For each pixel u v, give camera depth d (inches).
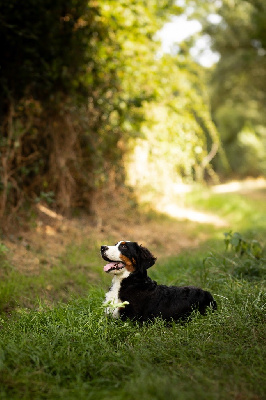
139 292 187.3
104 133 381.1
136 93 379.2
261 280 242.7
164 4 386.3
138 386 126.5
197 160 543.5
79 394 127.3
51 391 130.2
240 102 1168.8
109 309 184.9
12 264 267.7
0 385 131.3
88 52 338.6
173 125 441.1
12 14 286.8
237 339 164.4
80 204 394.6
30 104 321.1
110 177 410.3
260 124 1314.0
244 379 135.7
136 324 180.4
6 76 313.0
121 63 362.0
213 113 1224.8
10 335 169.2
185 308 191.6
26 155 343.9
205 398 123.6
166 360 150.2
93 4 345.7
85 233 354.6
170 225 461.7
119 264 186.7
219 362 147.9
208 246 357.7
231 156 1283.2
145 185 473.7
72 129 352.8
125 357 150.4
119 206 429.4
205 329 174.7
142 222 440.5
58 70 322.0
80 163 375.6
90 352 153.6
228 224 509.0
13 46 305.4
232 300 203.6
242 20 895.1
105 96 366.6
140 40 373.7
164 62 402.6
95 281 265.9
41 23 299.1
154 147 449.4
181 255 330.6
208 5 555.2
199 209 627.2
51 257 292.5
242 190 910.4
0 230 302.2
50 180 361.4
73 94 340.5
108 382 135.4
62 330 163.6
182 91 438.3
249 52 939.3
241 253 272.4
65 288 251.3
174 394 122.2
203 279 246.5
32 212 335.9
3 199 302.5
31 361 146.3
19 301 221.1
